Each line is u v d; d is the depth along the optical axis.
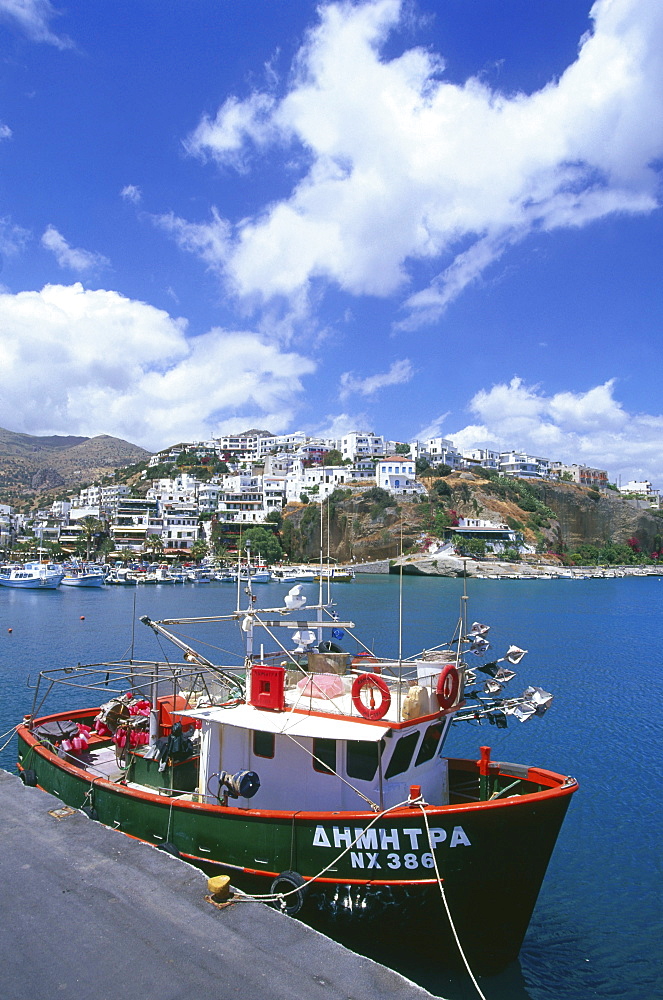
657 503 199.38
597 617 73.06
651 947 13.63
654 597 99.81
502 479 184.25
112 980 7.25
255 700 13.03
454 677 13.30
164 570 122.12
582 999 11.84
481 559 145.12
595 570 153.12
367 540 147.88
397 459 172.00
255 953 7.88
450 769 14.49
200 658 14.63
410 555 142.62
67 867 9.86
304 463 194.50
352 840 11.19
